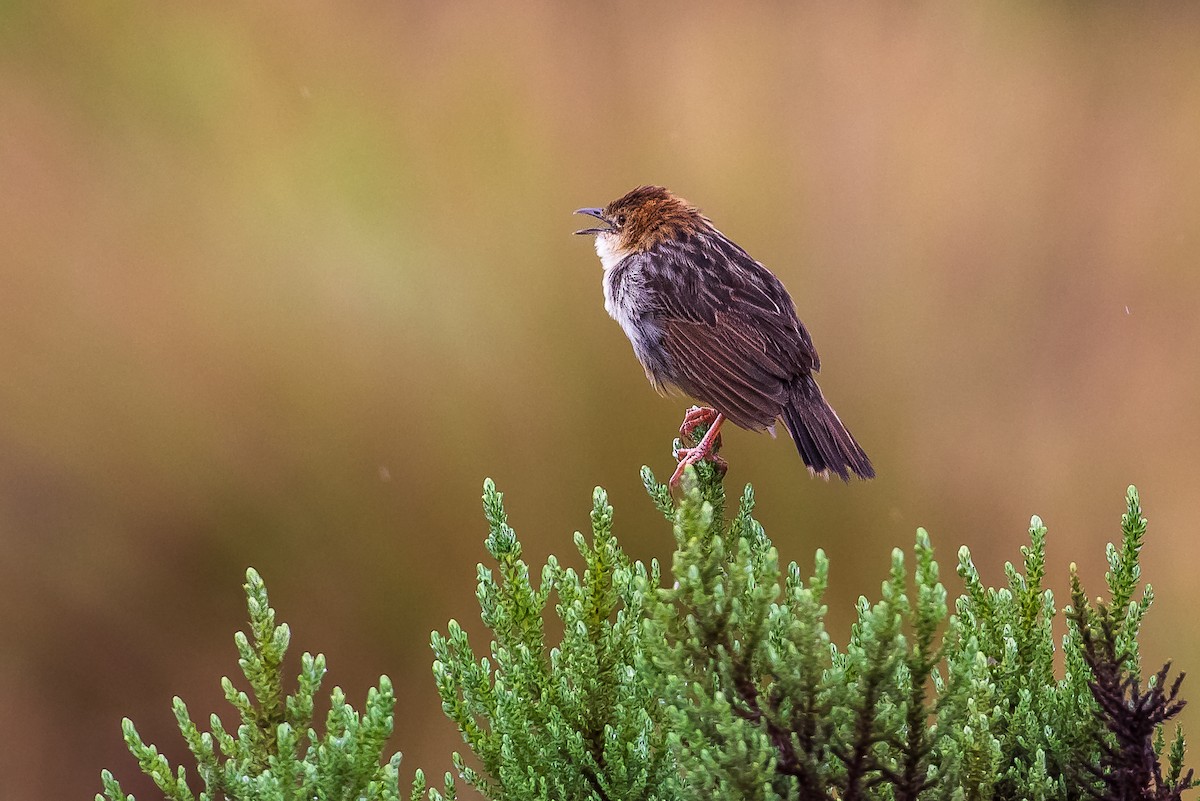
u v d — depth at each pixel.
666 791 4.49
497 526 4.68
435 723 11.87
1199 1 15.59
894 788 4.03
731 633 4.02
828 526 12.16
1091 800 4.42
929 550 3.68
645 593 3.90
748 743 3.79
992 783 4.08
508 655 4.61
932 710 3.81
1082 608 4.30
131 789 12.10
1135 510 4.73
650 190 9.44
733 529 5.59
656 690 3.98
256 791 3.95
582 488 12.19
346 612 12.24
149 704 12.35
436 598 12.20
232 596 12.47
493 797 4.55
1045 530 4.84
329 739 4.03
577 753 4.51
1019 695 4.64
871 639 3.68
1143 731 4.08
